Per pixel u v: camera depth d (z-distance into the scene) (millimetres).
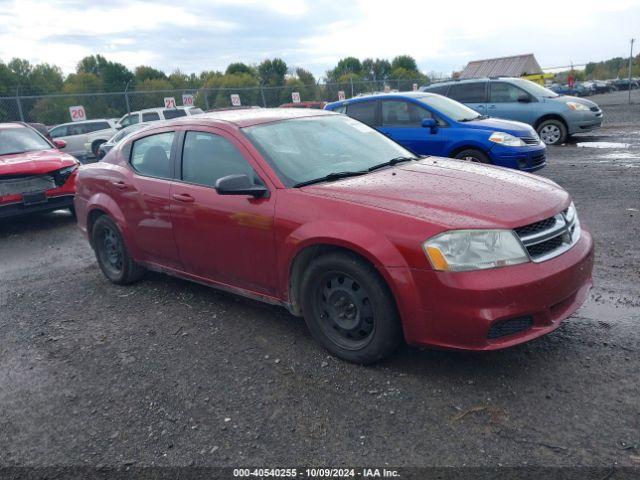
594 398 2975
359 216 3287
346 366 3488
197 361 3736
